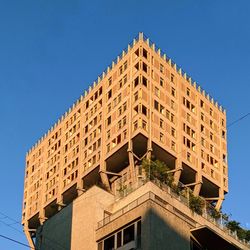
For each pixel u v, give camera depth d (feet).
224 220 241.35
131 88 293.02
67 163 318.86
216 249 216.54
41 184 335.26
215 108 329.93
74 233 223.30
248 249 238.07
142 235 196.03
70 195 314.14
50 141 343.26
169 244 198.70
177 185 240.73
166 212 204.03
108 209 224.12
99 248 211.82
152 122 283.79
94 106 315.58
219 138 322.96
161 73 303.27
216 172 309.83
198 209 230.48
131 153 275.80
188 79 320.09
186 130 302.66
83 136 314.35
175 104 303.07
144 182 220.02
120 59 310.24
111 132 293.43
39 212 326.44
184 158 292.81
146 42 303.48
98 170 293.64
